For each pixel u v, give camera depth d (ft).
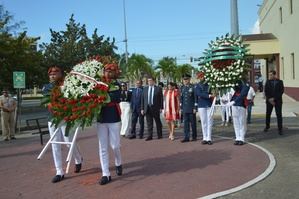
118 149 29.32
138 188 26.55
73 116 27.45
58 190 26.78
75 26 150.71
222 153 37.58
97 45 149.59
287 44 113.80
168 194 25.02
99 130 28.19
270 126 57.62
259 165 32.07
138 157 36.96
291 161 33.24
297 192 24.64
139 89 49.96
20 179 30.32
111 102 28.25
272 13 138.51
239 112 41.96
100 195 25.32
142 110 48.26
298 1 99.45
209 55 42.83
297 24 100.78
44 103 29.01
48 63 135.95
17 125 73.10
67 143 28.78
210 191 25.36
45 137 56.85
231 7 63.26
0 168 34.65
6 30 108.47
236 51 42.22
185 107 45.73
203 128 43.39
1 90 98.99
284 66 119.75
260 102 107.24
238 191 25.27
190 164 33.09
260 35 134.72
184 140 45.62
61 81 28.99
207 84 43.24
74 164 34.32
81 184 27.94
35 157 39.32
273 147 40.19
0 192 26.99
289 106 91.35
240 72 41.98
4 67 100.58
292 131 51.57
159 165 33.14
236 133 42.39
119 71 28.86
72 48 144.05
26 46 105.60
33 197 25.52
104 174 28.04
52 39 149.79
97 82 27.55
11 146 49.03
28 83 110.42
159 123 48.93
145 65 167.02
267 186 26.22
